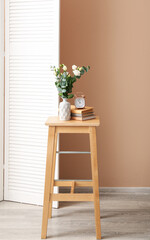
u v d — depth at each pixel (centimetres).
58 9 287
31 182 309
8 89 309
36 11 294
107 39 332
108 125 341
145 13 328
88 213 291
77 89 339
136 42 331
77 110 253
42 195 305
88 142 343
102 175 346
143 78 335
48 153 246
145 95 337
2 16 303
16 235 250
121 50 333
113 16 330
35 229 260
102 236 249
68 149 344
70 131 246
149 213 291
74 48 335
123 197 330
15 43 303
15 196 316
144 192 345
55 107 296
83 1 330
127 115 339
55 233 254
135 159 343
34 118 304
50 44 293
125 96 338
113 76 336
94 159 246
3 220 274
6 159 316
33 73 300
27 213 289
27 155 309
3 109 313
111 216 284
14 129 311
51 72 295
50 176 246
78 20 332
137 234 252
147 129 340
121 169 345
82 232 255
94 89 338
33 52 298
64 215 286
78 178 346
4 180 318
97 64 335
